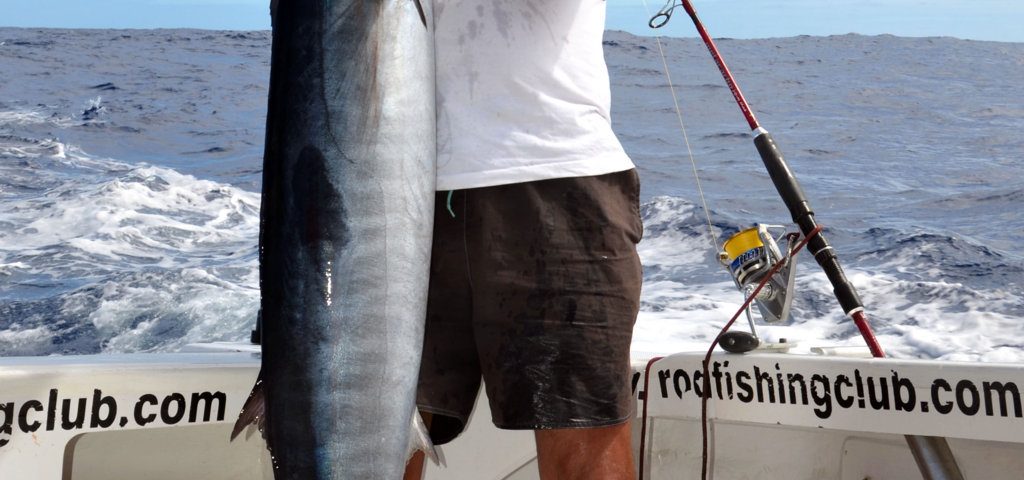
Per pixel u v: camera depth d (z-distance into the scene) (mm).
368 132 1280
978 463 1994
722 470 2318
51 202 11828
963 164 16609
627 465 1650
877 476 2148
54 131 22047
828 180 14836
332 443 1266
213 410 1873
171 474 2152
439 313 1674
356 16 1285
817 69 38188
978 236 9656
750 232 2326
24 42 49125
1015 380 1740
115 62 40938
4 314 7000
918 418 1847
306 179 1278
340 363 1269
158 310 7016
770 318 2350
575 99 1609
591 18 1657
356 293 1276
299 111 1288
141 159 18344
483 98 1597
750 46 48938
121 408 1791
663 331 5848
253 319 6820
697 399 2154
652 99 27688
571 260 1581
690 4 2539
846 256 8555
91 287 7555
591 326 1586
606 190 1615
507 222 1581
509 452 2178
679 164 16375
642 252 8648
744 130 21469
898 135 21047
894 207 12219
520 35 1598
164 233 10242
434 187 1360
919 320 6195
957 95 29938
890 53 47469
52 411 1729
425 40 1332
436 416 1799
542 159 1578
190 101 28969
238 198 12594
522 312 1583
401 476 1304
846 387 1938
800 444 2238
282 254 1291
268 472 2240
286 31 1308
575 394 1579
